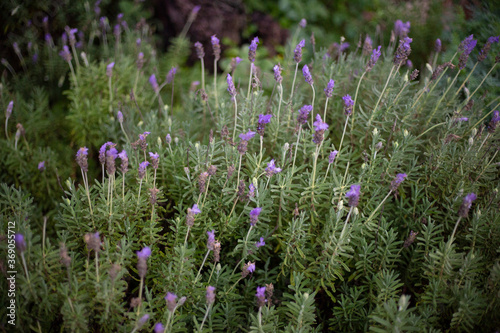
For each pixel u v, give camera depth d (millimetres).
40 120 3559
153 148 2764
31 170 3170
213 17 4801
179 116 3428
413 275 2352
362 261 2223
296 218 2250
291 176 2305
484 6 3840
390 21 4629
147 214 2367
